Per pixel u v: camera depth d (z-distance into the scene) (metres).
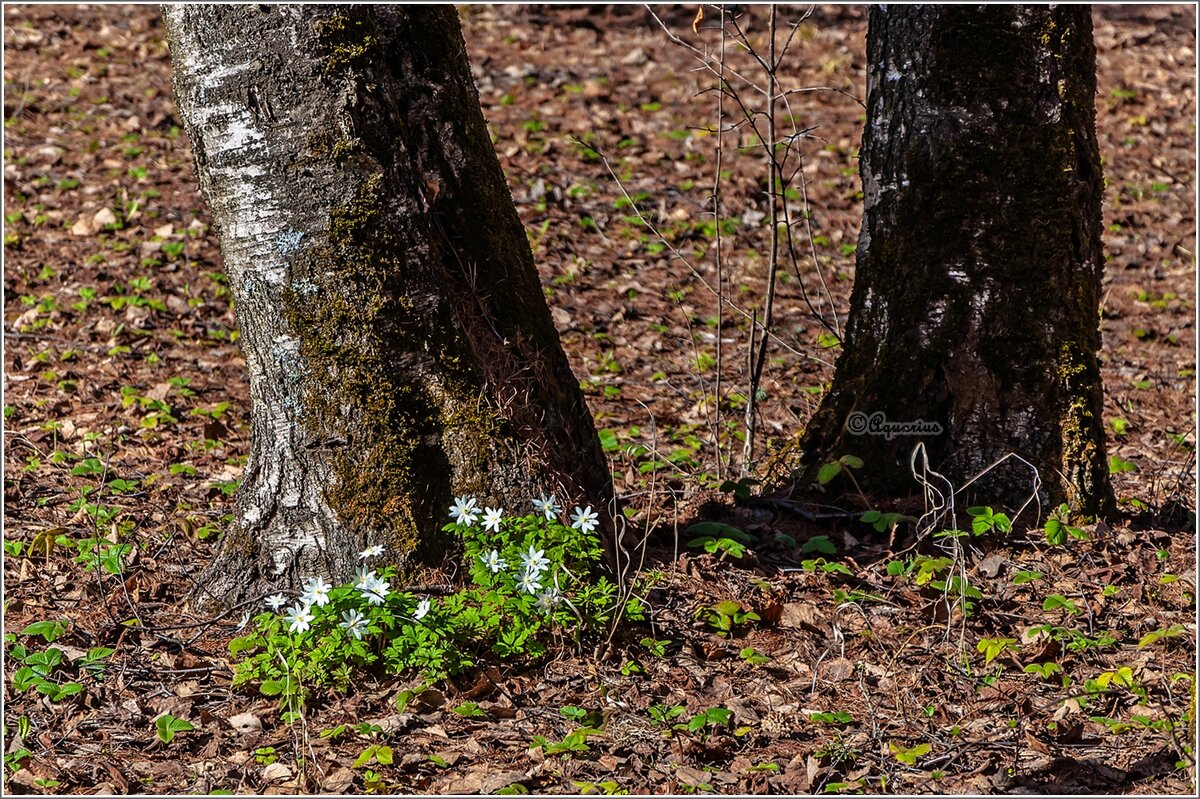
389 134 3.94
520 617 3.83
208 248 8.09
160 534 4.85
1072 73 4.70
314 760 3.39
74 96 10.20
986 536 4.72
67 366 6.55
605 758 3.45
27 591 4.34
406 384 4.05
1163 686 3.84
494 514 3.88
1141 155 10.50
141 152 9.35
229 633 4.06
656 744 3.53
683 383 7.02
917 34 4.79
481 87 10.98
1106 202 9.76
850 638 4.15
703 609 4.21
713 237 8.80
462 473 4.08
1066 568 4.59
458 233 4.15
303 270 3.93
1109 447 6.38
